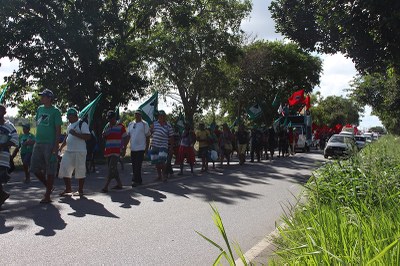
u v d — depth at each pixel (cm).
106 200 945
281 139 2770
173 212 838
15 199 955
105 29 2647
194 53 3838
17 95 2825
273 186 1274
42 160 880
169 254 567
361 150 838
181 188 1176
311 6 1714
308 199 588
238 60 4353
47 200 890
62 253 554
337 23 1493
